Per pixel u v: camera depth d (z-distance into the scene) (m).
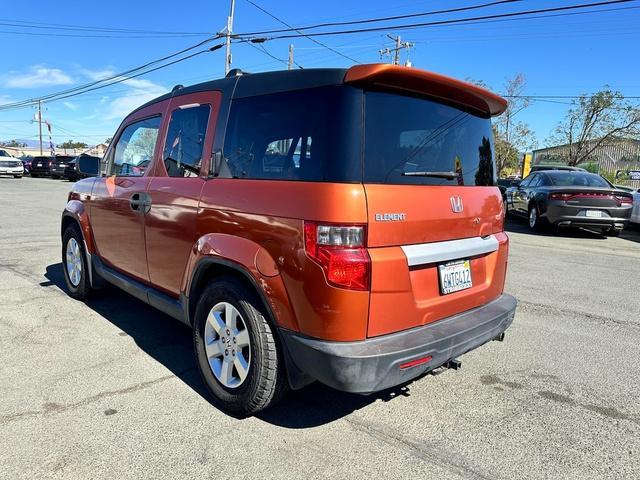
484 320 3.09
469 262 3.17
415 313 2.73
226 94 3.26
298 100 2.76
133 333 4.43
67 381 3.46
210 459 2.60
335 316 2.44
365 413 3.14
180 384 3.46
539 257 8.82
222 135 3.20
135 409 3.10
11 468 2.49
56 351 3.99
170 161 3.72
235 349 3.00
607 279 7.10
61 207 14.75
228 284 3.00
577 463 2.67
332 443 2.79
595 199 11.28
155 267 3.83
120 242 4.35
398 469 2.57
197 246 3.17
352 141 2.51
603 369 3.92
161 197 3.66
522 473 2.57
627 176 41.69
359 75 2.54
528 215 13.05
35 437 2.76
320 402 3.27
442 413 3.17
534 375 3.79
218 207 3.05
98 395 3.26
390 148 2.66
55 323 4.65
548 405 3.31
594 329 4.89
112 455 2.62
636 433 2.98
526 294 6.16
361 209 2.46
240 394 2.94
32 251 8.05
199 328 3.25
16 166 32.03
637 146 47.84
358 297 2.44
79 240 5.19
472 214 3.17
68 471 2.48
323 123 2.60
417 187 2.77
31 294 5.60
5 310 5.01
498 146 42.88
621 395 3.49
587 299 5.98
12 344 4.11
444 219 2.91
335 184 2.47
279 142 2.80
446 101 3.08
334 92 2.61
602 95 38.88
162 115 3.95
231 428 2.91
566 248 10.01
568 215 11.33
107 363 3.78
